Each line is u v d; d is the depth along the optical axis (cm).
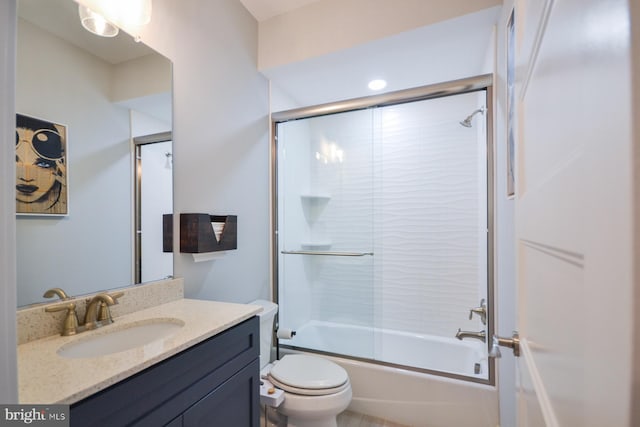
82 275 106
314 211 266
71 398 60
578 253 31
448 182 244
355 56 190
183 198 145
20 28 94
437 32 167
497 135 159
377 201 255
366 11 177
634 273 19
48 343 88
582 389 30
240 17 188
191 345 88
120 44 120
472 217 237
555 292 41
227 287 173
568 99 34
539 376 51
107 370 70
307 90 239
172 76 140
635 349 20
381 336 250
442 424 172
